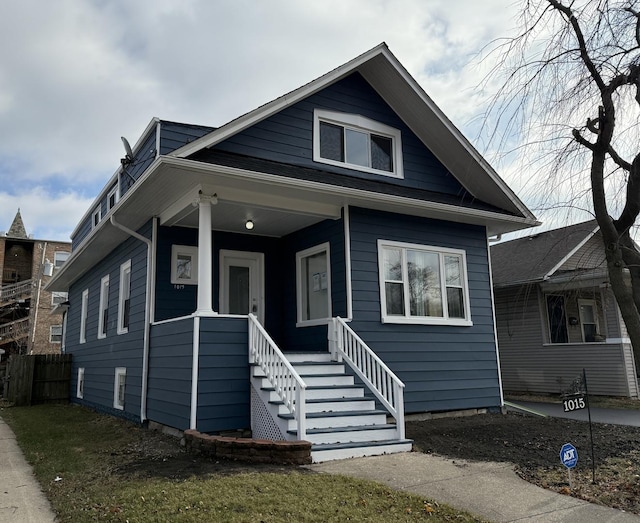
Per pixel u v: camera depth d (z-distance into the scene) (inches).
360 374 307.1
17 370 596.7
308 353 329.4
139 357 371.2
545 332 571.5
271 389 273.0
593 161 209.0
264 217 362.3
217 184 308.5
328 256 369.4
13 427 398.3
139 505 169.8
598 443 280.8
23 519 170.1
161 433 316.5
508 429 327.3
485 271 426.0
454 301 403.9
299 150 366.6
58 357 634.2
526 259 614.2
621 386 502.9
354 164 394.0
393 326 362.6
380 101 418.9
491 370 409.4
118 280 453.4
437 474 214.8
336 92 396.2
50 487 207.9
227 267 401.4
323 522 155.5
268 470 214.5
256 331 288.4
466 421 359.3
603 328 605.0
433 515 166.1
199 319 283.1
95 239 440.5
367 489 188.2
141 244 393.4
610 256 207.6
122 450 274.1
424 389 369.1
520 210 422.6
